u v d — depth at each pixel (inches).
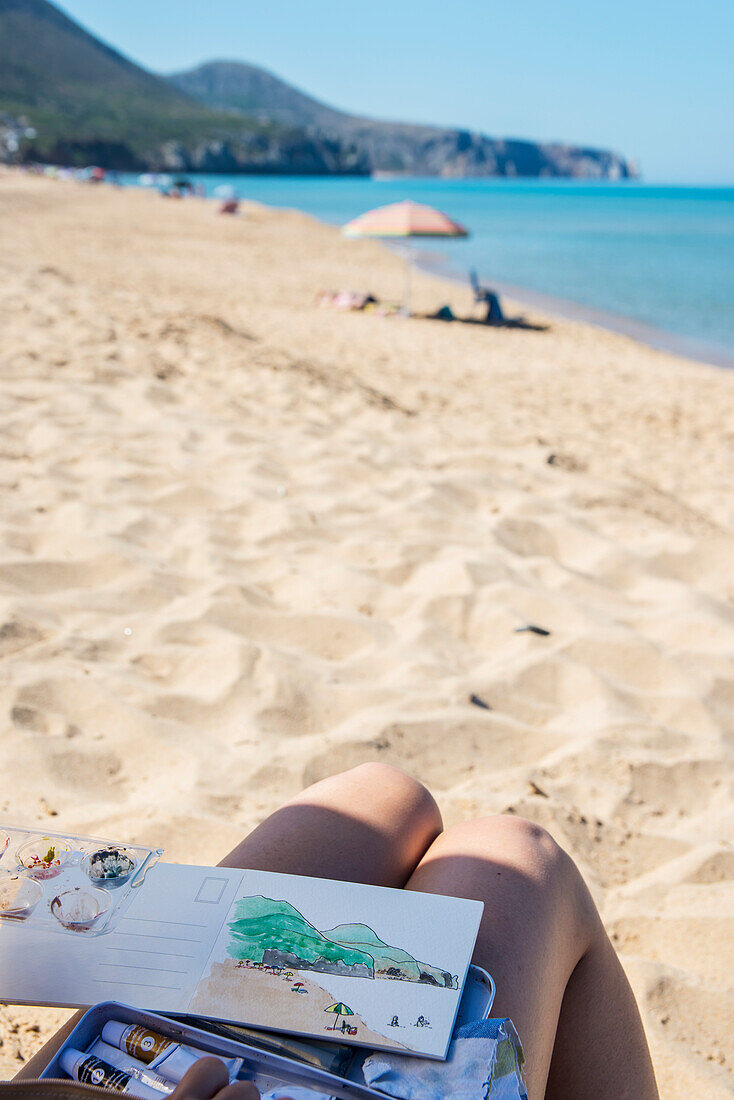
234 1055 39.4
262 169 7377.0
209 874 49.5
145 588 138.3
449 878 52.3
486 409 292.7
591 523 189.9
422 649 132.4
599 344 526.0
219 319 358.9
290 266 759.7
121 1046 40.0
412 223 562.9
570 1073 59.2
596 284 914.1
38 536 149.8
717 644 142.9
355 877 55.0
